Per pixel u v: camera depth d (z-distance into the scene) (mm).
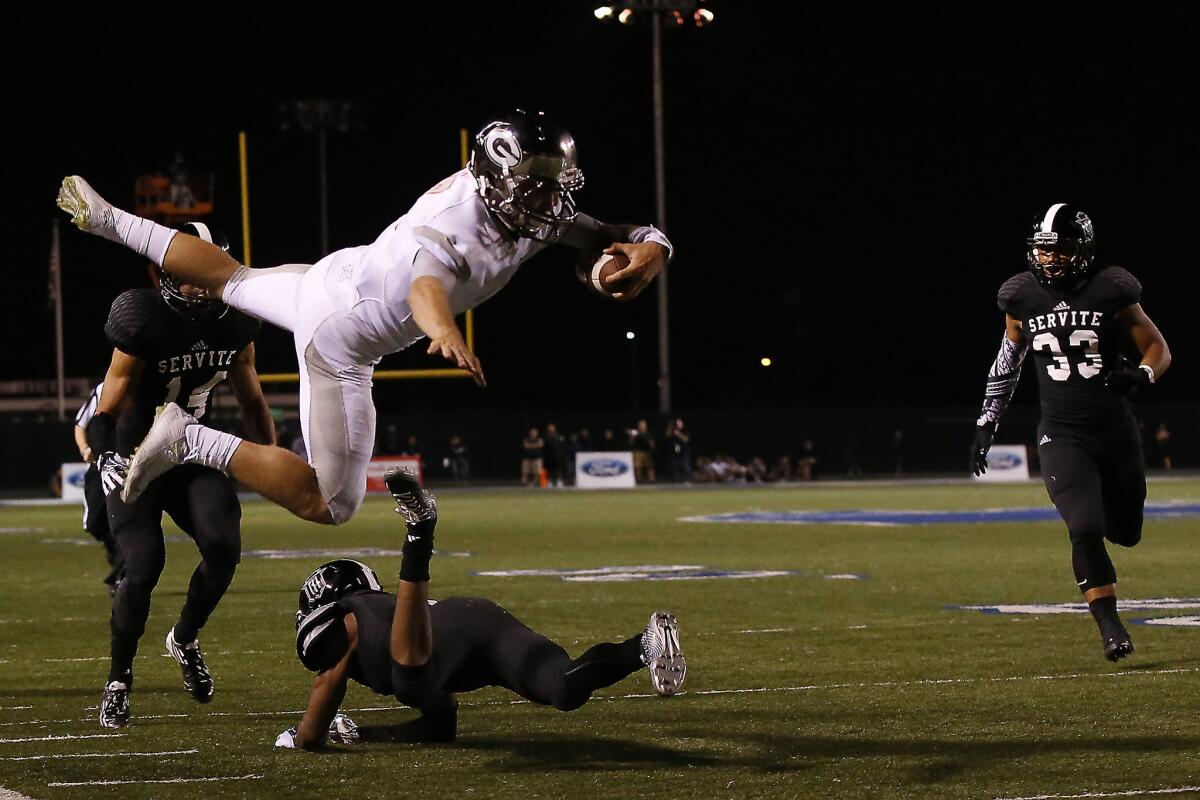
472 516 57781
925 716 15367
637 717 15656
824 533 45719
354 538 46688
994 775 12664
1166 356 18156
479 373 11562
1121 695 16391
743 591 28625
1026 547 38906
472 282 12625
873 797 11961
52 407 126188
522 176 12375
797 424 108312
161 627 24828
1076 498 18156
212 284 13883
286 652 21266
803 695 16781
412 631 12852
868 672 18359
